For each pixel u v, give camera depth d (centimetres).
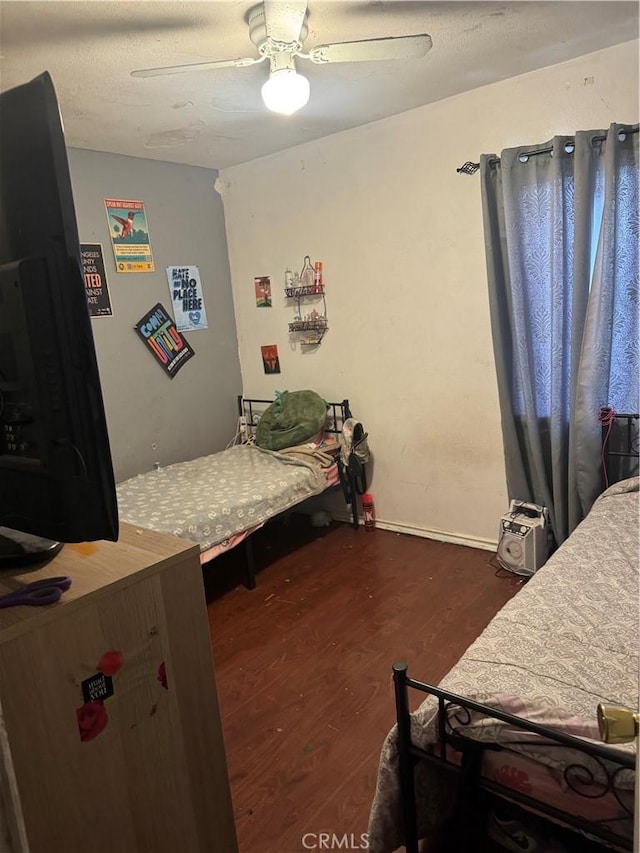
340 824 161
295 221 363
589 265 255
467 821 132
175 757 106
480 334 306
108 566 99
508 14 204
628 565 193
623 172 242
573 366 261
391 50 188
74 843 92
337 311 358
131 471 354
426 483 343
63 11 178
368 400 358
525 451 295
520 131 271
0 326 87
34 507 91
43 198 78
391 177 318
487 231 277
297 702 212
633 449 263
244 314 406
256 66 224
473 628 250
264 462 352
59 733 89
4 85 230
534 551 282
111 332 338
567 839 126
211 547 276
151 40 201
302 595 291
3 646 82
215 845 115
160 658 102
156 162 355
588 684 136
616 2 199
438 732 130
